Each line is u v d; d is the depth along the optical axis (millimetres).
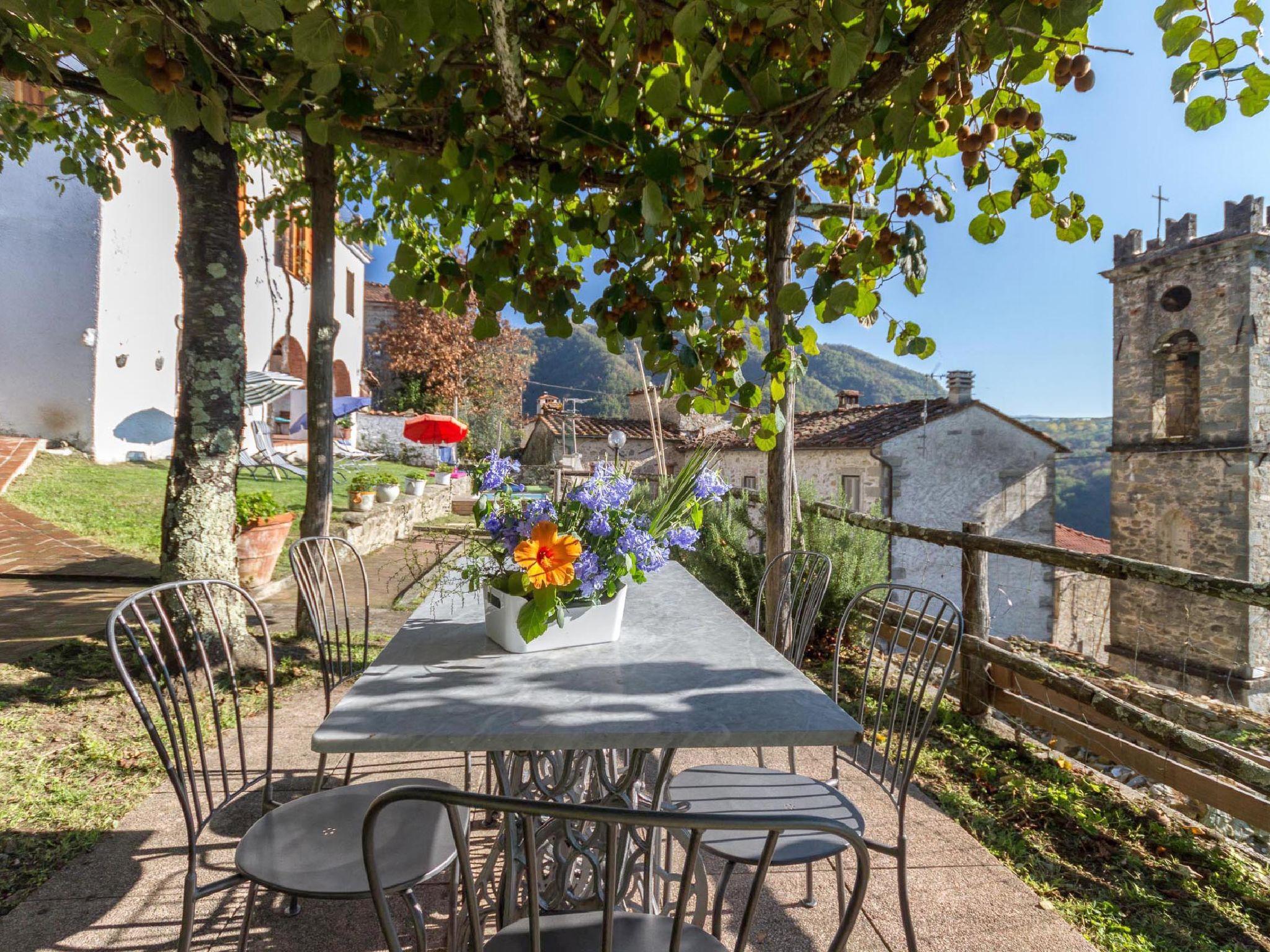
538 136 2520
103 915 1877
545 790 1544
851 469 15250
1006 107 2113
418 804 1616
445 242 4504
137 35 1741
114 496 7992
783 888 2098
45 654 3809
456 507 14891
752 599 5379
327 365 4195
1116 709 2857
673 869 2193
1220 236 16094
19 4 1772
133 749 2857
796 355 3105
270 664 1781
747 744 1212
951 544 3859
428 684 1448
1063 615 16859
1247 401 15727
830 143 2484
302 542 2418
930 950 1824
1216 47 1613
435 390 27562
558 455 18250
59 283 9375
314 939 1823
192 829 1396
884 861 2264
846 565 4805
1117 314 18578
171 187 10844
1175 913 2107
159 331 10656
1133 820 2664
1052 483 15602
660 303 2947
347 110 2111
